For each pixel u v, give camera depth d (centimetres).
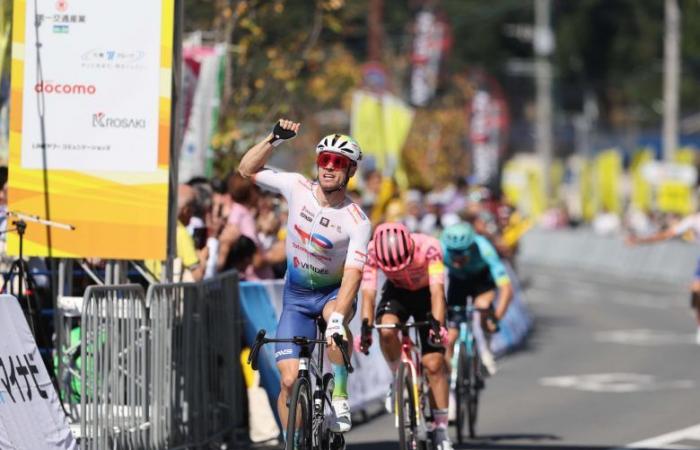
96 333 2261
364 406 3350
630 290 8750
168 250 2527
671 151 10650
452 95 11719
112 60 2491
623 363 4609
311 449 2089
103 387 2286
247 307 2939
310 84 6188
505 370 4434
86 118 2492
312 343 2095
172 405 2527
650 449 2834
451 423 3144
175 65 2528
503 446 2897
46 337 2475
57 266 2652
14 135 2489
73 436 2184
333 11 4800
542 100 13825
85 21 2489
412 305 2647
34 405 2078
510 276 5572
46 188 2489
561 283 9506
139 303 2412
